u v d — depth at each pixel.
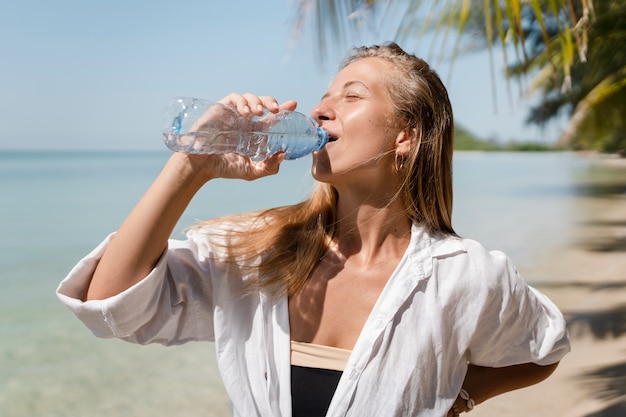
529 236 14.65
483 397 1.75
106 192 38.16
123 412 5.48
